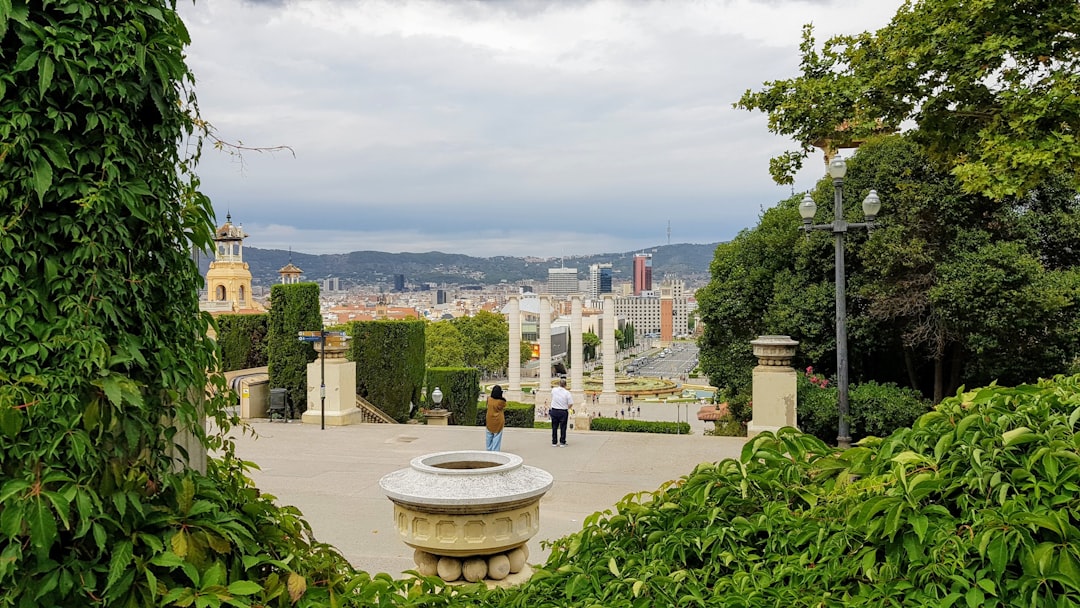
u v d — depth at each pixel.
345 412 16.98
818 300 15.66
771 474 2.84
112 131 2.15
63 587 1.93
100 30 2.10
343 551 7.38
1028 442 2.29
